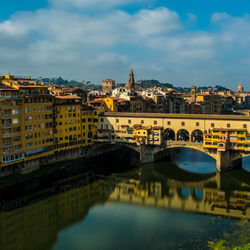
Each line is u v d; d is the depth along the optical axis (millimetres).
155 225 65000
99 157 131000
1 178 88188
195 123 109250
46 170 101750
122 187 92875
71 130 116062
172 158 128875
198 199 82125
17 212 72312
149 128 115188
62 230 63219
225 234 59469
